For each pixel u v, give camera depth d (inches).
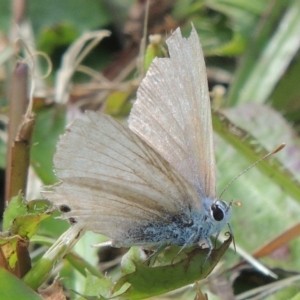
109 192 6.3
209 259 6.1
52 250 6.3
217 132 7.0
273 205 7.2
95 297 6.2
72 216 6.3
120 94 7.7
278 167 7.0
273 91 7.8
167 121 6.4
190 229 6.5
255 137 7.2
